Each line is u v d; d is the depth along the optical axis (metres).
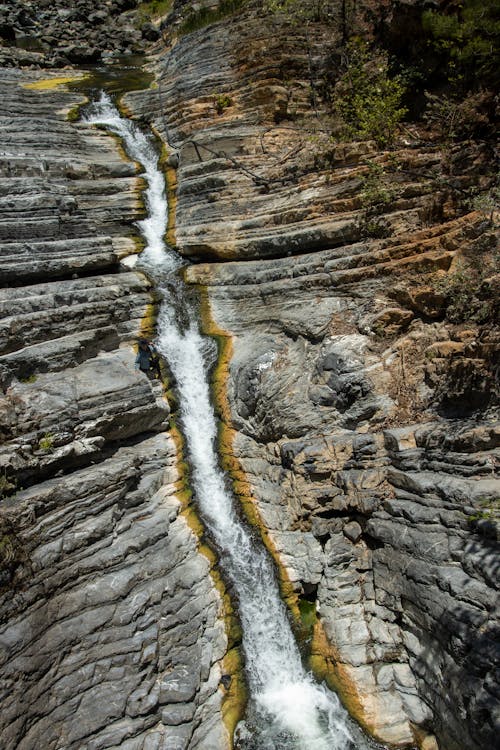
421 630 8.77
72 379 10.47
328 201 13.28
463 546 8.34
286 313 12.61
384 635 9.31
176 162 16.73
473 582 7.97
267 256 13.79
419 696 8.70
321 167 13.95
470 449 9.05
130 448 11.05
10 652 7.62
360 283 12.02
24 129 16.70
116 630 8.64
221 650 9.41
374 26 16.66
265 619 10.03
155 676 8.67
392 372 10.95
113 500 9.66
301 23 18.06
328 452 10.55
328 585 9.98
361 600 9.77
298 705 9.29
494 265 10.54
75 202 14.10
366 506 9.91
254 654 9.71
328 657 9.55
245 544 10.72
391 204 12.38
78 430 10.02
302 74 17.19
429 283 11.09
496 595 7.63
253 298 13.30
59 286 12.05
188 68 19.55
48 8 27.98
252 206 14.54
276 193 14.41
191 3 24.97
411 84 14.91
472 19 12.52
